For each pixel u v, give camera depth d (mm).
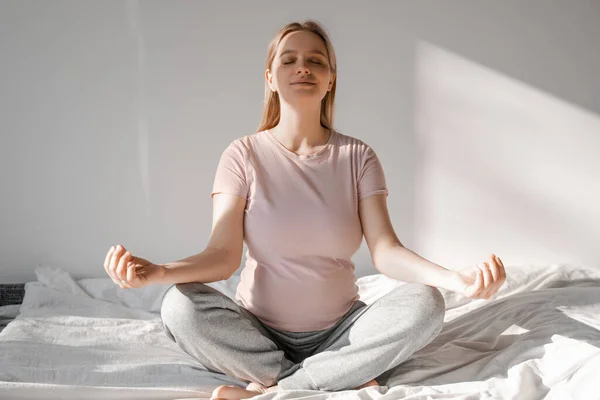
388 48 2971
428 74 2988
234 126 2939
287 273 1819
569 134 3039
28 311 2422
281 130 1952
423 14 2965
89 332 2156
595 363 1640
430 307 1650
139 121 2904
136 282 1529
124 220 2938
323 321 1833
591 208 3074
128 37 2875
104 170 2910
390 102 2990
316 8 2934
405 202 3035
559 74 3018
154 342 2102
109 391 1603
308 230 1820
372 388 1634
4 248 2902
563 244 3084
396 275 1824
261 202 1846
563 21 2998
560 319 1968
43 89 2859
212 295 1691
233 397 1601
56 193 2904
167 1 2881
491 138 3025
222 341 1686
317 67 1892
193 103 2918
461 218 3051
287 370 1769
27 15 2832
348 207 1882
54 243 2920
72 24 2852
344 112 2986
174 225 2951
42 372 1742
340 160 1927
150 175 2926
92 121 2889
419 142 3014
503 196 3051
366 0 2949
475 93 3004
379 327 1673
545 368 1729
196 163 2938
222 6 2900
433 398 1576
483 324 2096
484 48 2990
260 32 2916
